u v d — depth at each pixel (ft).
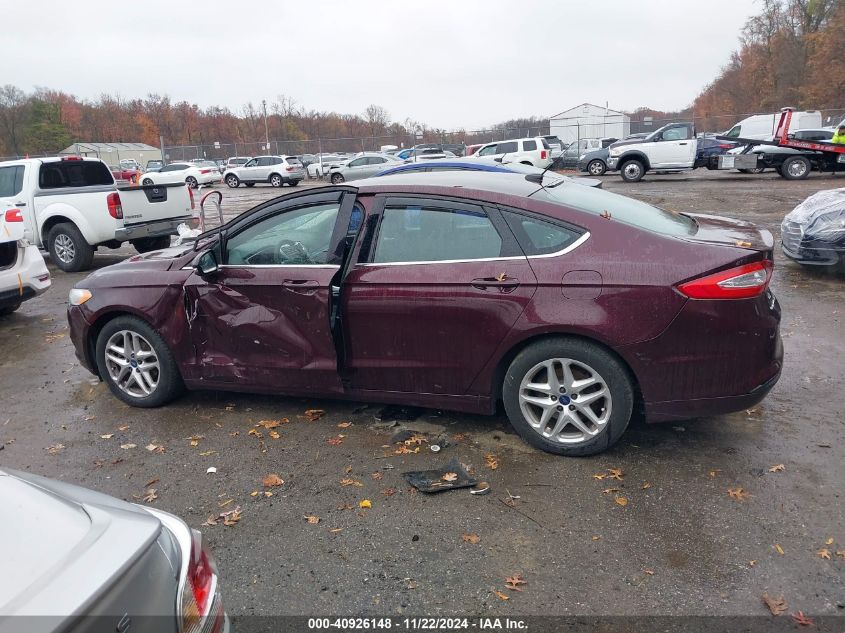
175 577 5.74
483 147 90.99
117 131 257.14
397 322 13.19
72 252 35.12
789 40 193.47
